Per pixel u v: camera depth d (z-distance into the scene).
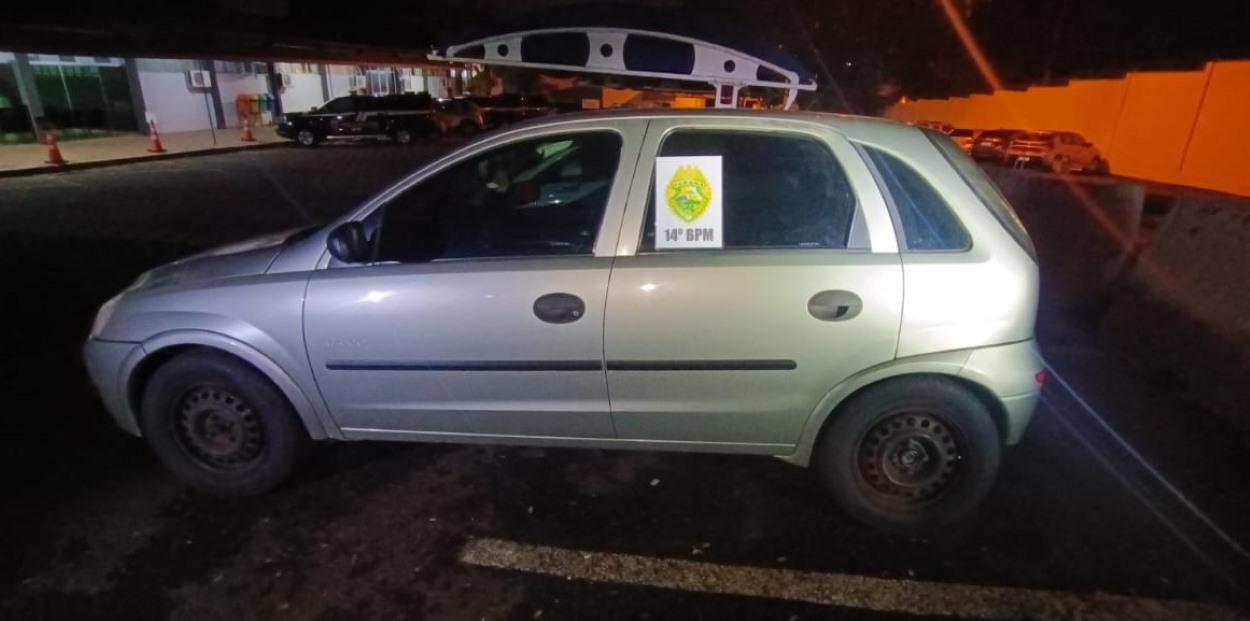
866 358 2.75
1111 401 4.15
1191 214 4.76
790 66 4.53
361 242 2.89
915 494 2.95
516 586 2.69
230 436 3.16
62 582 2.67
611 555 2.86
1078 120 23.58
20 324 5.49
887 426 2.89
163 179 14.34
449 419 3.05
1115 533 2.97
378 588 2.67
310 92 32.19
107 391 3.18
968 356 2.73
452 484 3.36
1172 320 4.59
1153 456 3.56
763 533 3.00
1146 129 20.23
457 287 2.84
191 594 2.62
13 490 3.25
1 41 12.41
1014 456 3.56
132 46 15.82
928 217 2.78
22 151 17.64
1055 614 2.54
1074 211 6.02
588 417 2.96
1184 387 4.29
